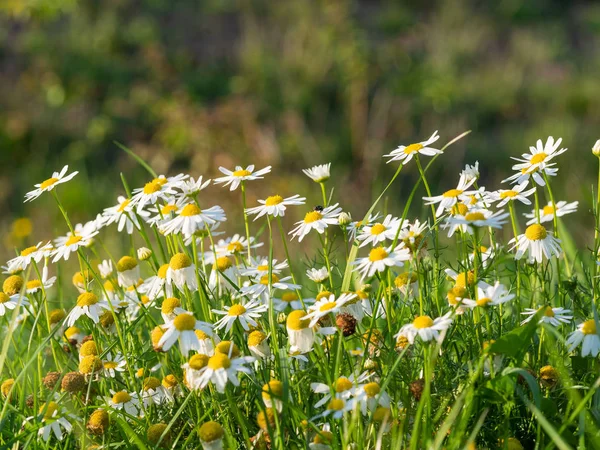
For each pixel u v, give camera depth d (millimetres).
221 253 3393
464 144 11266
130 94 12523
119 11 14758
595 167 10188
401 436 2318
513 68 13688
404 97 12414
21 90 12461
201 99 12500
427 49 14250
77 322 3500
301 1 14500
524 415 2756
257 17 14969
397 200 9891
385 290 2754
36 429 2543
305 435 2523
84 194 9703
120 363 2932
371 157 10688
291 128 11312
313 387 2539
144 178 10875
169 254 3299
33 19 13523
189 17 15070
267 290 2955
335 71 12484
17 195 10352
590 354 2773
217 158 10656
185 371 2719
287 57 12930
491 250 3086
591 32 15664
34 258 3129
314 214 2965
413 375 2717
